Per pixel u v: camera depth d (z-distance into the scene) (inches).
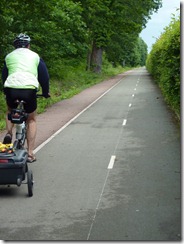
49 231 241.1
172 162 416.5
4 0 807.1
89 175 370.3
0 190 320.5
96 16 1706.4
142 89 1489.9
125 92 1379.2
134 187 330.6
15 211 275.4
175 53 624.7
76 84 1680.6
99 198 302.8
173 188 325.7
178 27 646.5
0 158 279.0
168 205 284.8
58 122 731.4
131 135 585.9
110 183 343.3
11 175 280.2
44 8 877.2
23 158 285.7
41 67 317.1
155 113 826.8
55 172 381.7
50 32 1169.4
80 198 303.1
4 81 323.0
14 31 1028.5
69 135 594.2
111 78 2391.7
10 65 313.3
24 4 847.7
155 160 427.2
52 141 547.2
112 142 535.5
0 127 652.1
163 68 897.5
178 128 637.3
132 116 792.3
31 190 302.0
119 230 241.1
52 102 1066.7
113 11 1900.8
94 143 530.6
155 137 565.6
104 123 709.3
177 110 694.5
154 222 253.0
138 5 2030.0
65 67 1802.4
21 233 238.8
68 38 1347.2
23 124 323.6
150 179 354.0
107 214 268.5
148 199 299.0
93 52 2294.5
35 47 1138.0
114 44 2384.4
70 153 469.1
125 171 383.6
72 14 1184.8
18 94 305.7
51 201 295.7
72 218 261.9
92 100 1136.2
